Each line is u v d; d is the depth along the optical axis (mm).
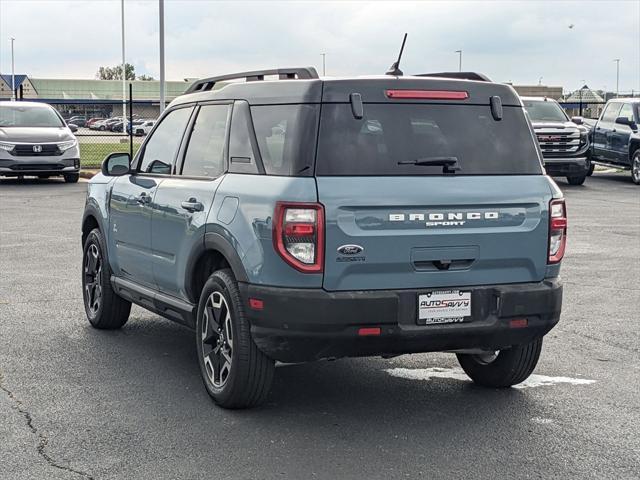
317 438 5309
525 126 5859
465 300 5508
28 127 23375
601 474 4781
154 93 83438
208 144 6305
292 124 5449
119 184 7555
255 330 5430
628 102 25781
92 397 6078
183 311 6406
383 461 4941
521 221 5645
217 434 5359
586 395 6246
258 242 5371
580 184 24578
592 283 10547
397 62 5809
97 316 8062
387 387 6434
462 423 5617
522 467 4867
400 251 5336
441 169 5516
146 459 4941
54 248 12844
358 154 5367
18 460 4902
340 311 5207
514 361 6145
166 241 6582
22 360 7031
